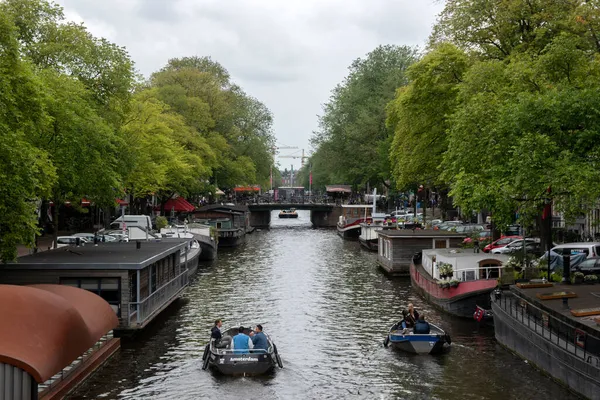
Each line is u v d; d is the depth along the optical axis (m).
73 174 37.75
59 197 39.91
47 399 21.19
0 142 25.89
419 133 53.31
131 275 30.58
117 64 47.06
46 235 59.09
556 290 27.84
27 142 30.33
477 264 36.50
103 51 46.56
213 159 86.88
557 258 36.62
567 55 34.44
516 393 22.94
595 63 34.31
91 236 51.06
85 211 46.03
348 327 34.00
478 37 46.97
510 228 59.22
